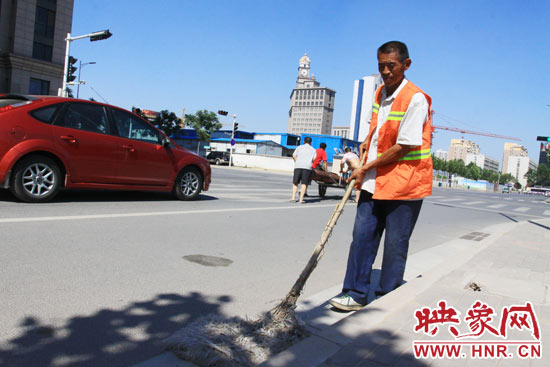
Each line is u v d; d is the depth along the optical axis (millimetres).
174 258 4199
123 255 4109
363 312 2705
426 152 2934
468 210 14930
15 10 40281
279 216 7777
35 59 41562
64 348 2262
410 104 2803
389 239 3053
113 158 6902
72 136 6395
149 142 7555
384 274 3162
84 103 6660
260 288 3576
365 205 3090
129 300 3021
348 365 2006
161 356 2250
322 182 12875
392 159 2869
